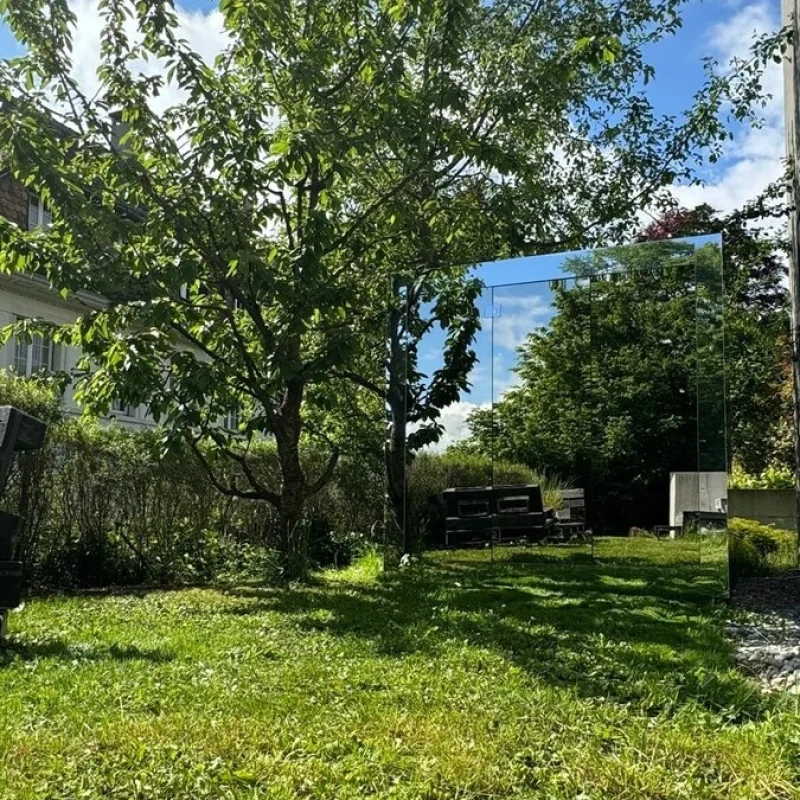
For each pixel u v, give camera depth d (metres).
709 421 6.88
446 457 8.40
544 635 5.18
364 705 3.59
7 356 15.19
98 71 7.46
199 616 5.98
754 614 6.31
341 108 8.02
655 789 2.74
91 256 7.46
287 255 7.50
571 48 10.77
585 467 7.52
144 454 8.63
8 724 3.27
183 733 3.19
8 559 4.92
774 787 2.78
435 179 10.10
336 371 9.23
